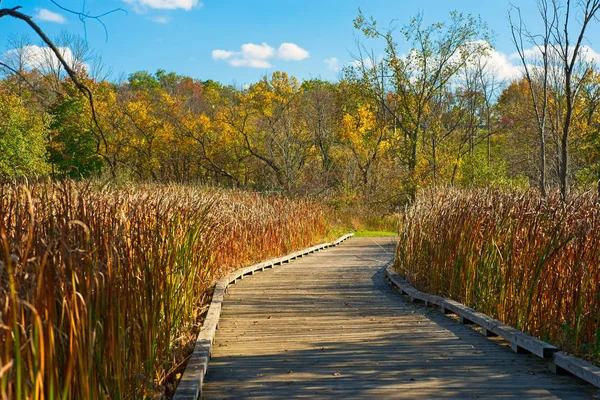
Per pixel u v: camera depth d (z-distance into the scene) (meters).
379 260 13.29
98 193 4.32
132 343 3.52
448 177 26.59
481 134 38.34
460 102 29.08
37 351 2.29
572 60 8.77
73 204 3.39
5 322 2.19
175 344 4.84
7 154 18.30
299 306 7.39
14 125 19.14
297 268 11.77
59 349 2.64
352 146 28.23
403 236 9.87
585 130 17.48
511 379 4.11
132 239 4.04
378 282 9.73
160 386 3.69
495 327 5.25
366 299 7.96
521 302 5.32
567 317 4.78
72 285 2.65
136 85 59.75
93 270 2.91
